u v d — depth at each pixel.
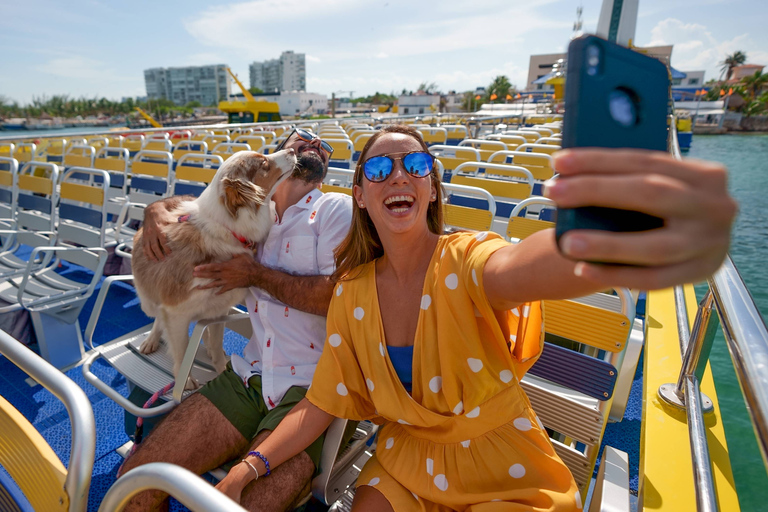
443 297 1.30
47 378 1.08
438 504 1.29
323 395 1.52
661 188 0.39
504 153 4.88
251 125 10.65
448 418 1.30
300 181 2.41
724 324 0.96
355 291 1.49
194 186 4.73
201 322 1.96
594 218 0.46
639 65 0.54
